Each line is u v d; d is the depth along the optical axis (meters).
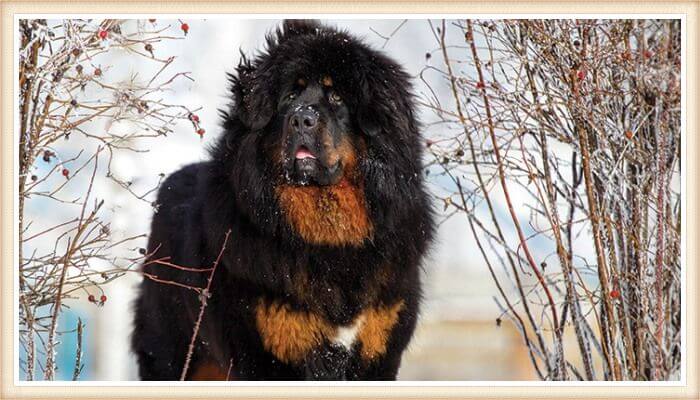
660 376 4.20
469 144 4.90
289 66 4.71
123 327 9.94
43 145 4.17
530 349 4.63
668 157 4.34
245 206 4.59
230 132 4.79
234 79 4.87
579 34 4.38
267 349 4.54
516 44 4.54
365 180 4.68
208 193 4.89
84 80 4.14
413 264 4.79
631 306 4.37
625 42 4.33
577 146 4.46
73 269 5.58
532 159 4.61
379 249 4.69
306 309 4.55
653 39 4.36
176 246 5.32
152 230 5.71
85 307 11.50
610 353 4.34
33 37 4.02
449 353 13.53
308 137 4.52
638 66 4.25
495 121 4.59
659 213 4.13
